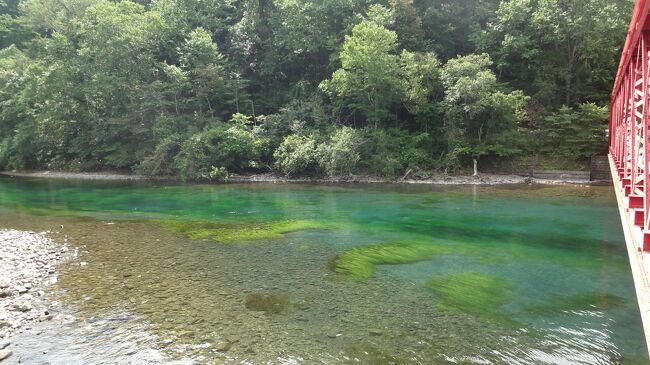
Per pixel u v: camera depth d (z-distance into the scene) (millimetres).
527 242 15906
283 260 13672
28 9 62844
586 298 10383
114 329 8648
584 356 7621
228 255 14273
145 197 29156
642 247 5988
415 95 36344
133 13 45844
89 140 45844
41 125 45656
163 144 39500
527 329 8703
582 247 15148
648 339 4559
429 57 37844
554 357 7594
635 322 9008
